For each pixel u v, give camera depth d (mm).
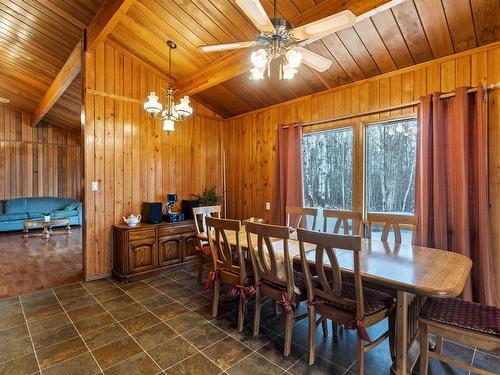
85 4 3213
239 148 5117
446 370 2023
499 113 2596
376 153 3494
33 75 5309
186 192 4820
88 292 3383
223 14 3049
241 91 4430
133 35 3680
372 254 2229
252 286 2457
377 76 3346
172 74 4340
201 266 3648
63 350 2238
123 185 4078
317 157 4125
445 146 2820
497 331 1581
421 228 2881
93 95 3779
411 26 2686
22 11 3430
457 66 2816
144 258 3877
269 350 2244
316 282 2396
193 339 2393
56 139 8430
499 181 2590
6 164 7656
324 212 3248
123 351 2225
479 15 2436
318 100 3951
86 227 3754
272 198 4449
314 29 1868
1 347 2277
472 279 2645
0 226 6836
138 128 4230
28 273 4066
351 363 2100
